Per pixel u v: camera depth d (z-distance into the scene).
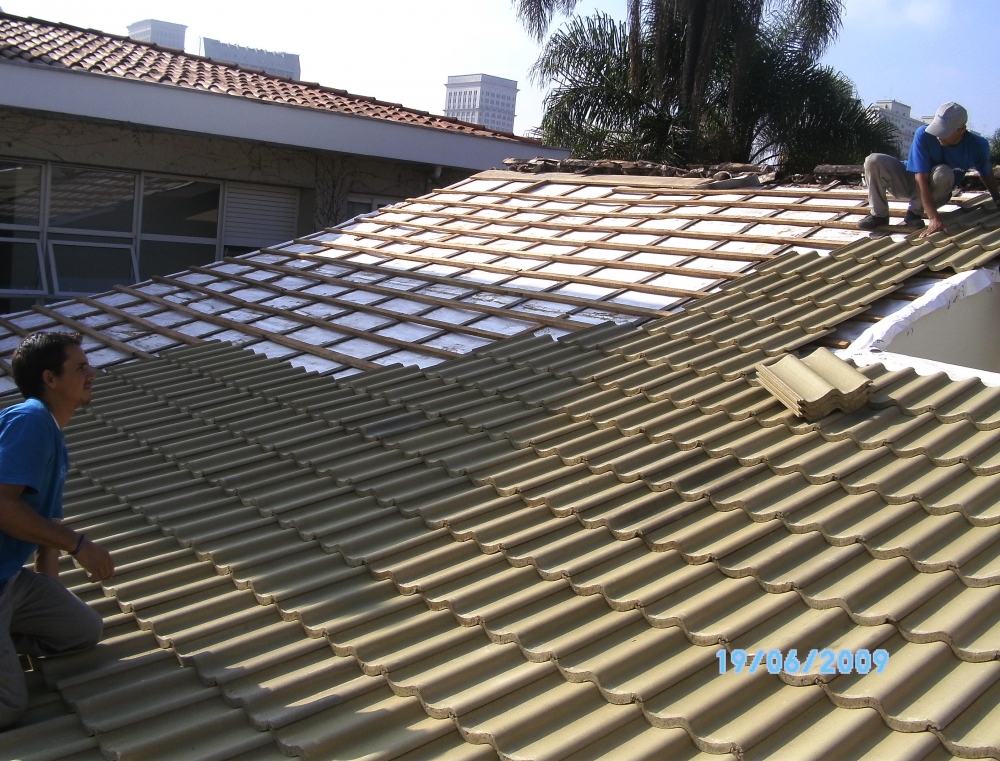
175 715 2.88
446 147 14.82
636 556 3.65
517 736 2.67
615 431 4.85
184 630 3.39
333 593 3.61
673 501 4.03
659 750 2.57
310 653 3.21
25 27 14.35
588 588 3.40
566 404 5.34
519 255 8.88
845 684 2.77
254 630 3.38
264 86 15.17
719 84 19.95
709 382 5.26
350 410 5.70
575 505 4.05
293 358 7.27
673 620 3.13
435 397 5.75
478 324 7.33
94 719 2.84
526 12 19.20
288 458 5.07
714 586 3.37
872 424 4.48
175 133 12.62
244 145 13.43
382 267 9.45
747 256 7.28
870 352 5.24
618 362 5.91
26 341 3.04
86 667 3.16
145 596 3.70
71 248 12.47
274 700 2.93
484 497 4.34
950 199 7.44
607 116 19.06
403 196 15.25
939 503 3.76
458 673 2.98
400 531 4.08
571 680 2.93
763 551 3.55
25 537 2.80
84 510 4.62
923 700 2.67
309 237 11.48
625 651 3.01
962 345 6.28
